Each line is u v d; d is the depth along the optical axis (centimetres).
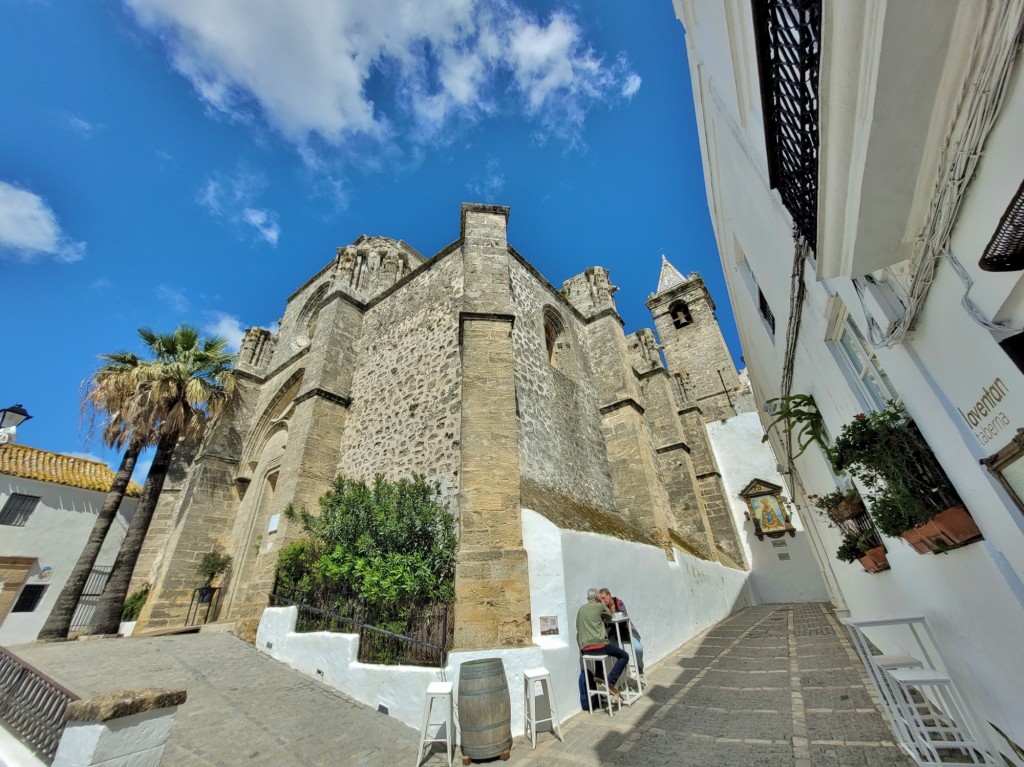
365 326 1509
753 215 590
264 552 1032
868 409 417
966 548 298
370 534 752
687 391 2222
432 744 529
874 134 200
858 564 717
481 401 871
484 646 616
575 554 725
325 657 715
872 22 172
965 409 248
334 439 1229
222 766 451
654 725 525
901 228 246
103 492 1917
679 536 1417
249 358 1870
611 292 1788
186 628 1094
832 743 410
